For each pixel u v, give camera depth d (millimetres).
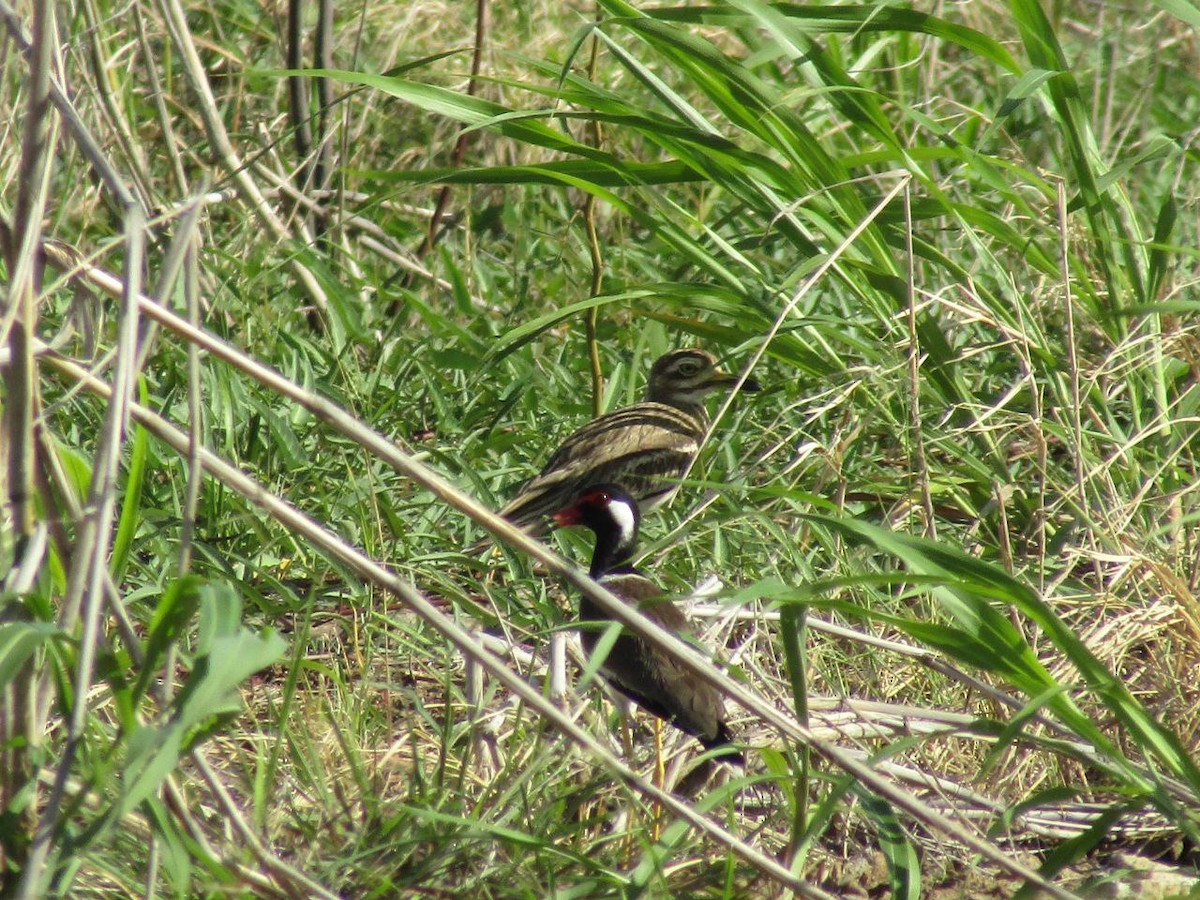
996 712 9047
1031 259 12359
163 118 14266
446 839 6992
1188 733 8648
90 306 6992
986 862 8203
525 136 12305
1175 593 8781
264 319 13867
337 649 10188
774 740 8883
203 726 6043
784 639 7160
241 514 10953
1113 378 11898
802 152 12016
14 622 5832
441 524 11984
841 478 10617
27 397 6398
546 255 17484
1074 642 7008
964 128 15547
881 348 12320
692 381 14328
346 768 8180
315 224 16734
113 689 6344
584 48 18516
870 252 12328
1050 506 10523
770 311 12492
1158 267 12016
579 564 12109
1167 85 19219
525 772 7781
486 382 14234
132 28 15297
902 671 9656
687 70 12016
